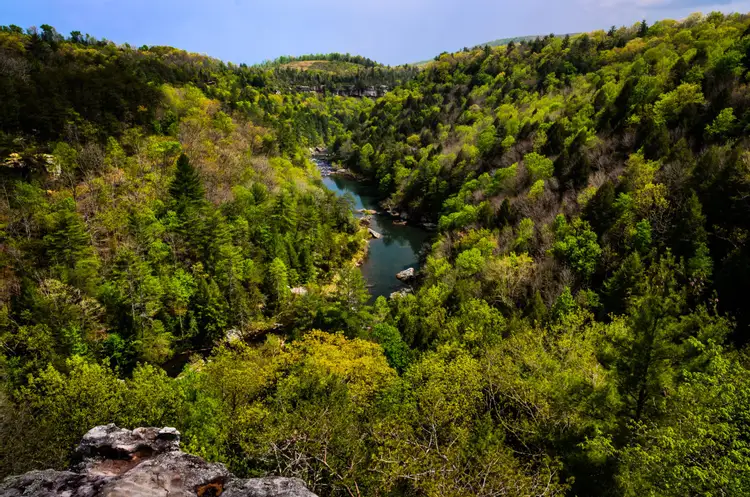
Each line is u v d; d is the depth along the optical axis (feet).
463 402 92.07
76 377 99.66
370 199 438.81
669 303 71.87
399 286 248.93
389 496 66.74
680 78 246.88
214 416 93.15
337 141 611.47
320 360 119.96
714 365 61.26
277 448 80.23
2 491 32.65
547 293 159.12
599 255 163.43
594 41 513.04
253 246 233.14
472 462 70.79
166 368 171.42
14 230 184.03
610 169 216.74
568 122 285.64
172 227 207.62
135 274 166.40
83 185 232.94
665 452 54.54
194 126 345.10
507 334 137.39
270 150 396.98
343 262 268.21
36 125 262.47
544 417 84.99
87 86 317.01
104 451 38.86
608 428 73.51
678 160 174.29
